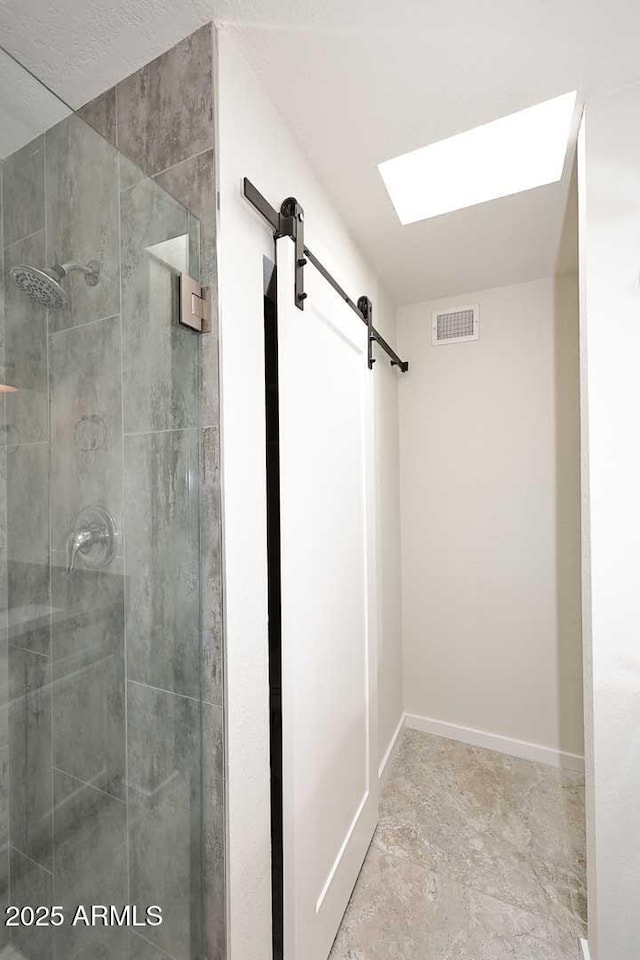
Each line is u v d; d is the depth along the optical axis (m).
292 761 1.11
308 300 1.26
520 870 1.60
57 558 0.87
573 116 1.23
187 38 0.97
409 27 0.96
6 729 0.81
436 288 2.35
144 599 0.95
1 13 0.93
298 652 1.18
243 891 0.99
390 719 2.26
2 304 0.81
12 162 0.82
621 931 1.14
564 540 2.23
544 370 2.26
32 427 0.84
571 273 2.20
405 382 2.56
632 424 1.13
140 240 0.93
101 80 1.08
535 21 0.96
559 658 2.23
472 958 1.31
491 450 2.38
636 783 1.13
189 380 0.97
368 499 1.78
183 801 0.97
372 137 1.28
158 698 0.96
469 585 2.43
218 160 0.93
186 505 0.98
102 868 0.90
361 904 1.48
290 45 1.00
